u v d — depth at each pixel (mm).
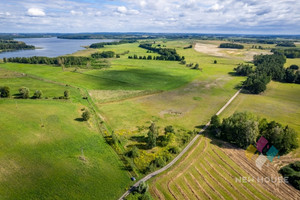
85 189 35312
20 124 52594
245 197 36469
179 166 43219
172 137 53312
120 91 93750
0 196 31750
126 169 42062
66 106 69875
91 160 43094
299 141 54656
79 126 56938
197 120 66688
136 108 74938
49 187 34625
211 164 44750
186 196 35875
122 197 34719
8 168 37500
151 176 40094
